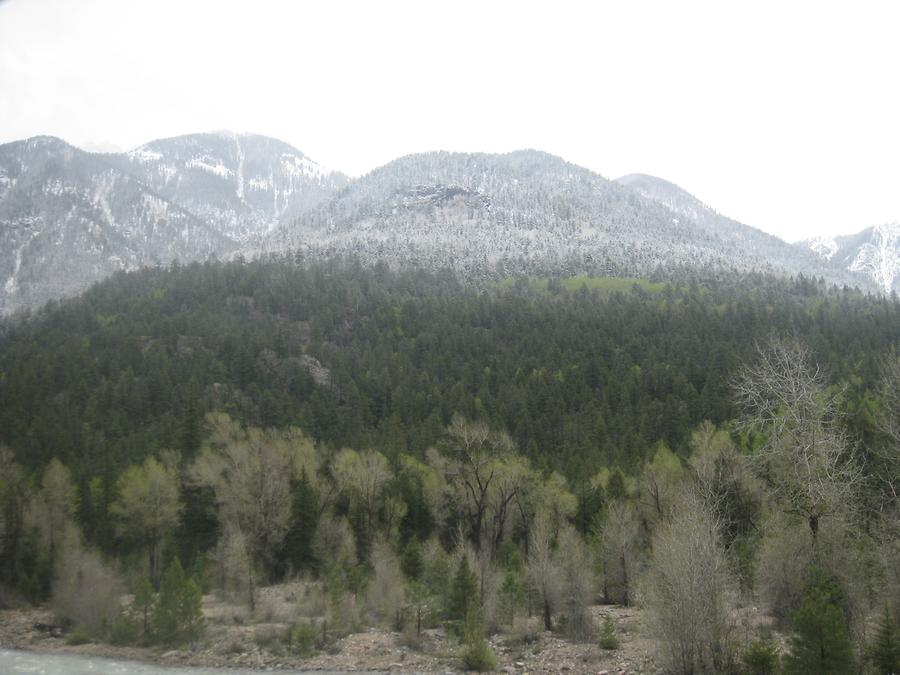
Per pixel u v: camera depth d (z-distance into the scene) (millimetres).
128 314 158125
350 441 86000
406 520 61625
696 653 25047
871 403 54062
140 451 76438
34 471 68438
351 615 40000
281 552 56750
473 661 31734
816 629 21438
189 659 34469
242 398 107312
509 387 105000
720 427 77625
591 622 36250
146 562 55438
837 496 27062
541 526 45531
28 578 48500
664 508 48969
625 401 98625
